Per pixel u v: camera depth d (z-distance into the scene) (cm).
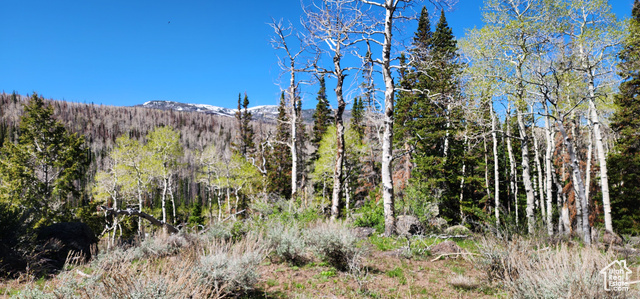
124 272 366
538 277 427
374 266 713
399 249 858
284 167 4122
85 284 367
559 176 2659
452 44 2283
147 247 772
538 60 1300
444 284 602
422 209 1459
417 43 1273
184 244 817
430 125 2141
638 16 1744
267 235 784
